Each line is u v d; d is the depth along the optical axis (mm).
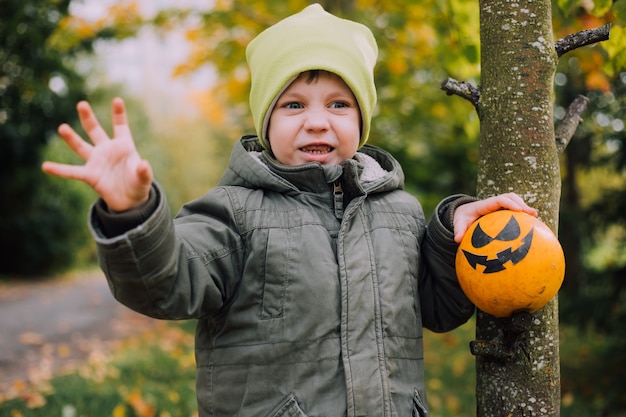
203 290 1744
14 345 7434
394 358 1858
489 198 1949
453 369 6297
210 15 6457
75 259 17328
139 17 6730
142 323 9188
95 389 5008
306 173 1945
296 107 2012
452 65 4367
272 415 1775
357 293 1837
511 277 1798
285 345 1796
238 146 2033
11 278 15594
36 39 11969
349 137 2014
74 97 14219
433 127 7531
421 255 2086
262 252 1848
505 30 2061
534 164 2027
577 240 8086
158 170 28641
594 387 5621
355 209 1942
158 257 1563
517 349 2006
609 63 2891
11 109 13680
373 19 6273
